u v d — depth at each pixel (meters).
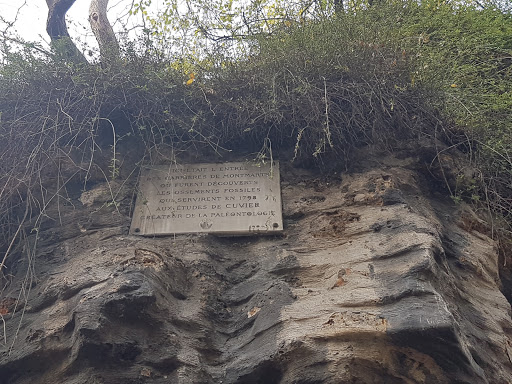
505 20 3.51
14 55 2.68
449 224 2.26
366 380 1.63
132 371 1.67
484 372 1.72
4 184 2.37
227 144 2.59
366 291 1.81
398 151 2.48
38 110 2.54
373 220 2.13
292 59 2.59
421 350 1.63
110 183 2.42
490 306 2.02
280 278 2.00
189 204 2.32
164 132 2.56
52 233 2.24
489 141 2.54
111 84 2.58
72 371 1.69
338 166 2.46
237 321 1.91
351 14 2.89
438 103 2.57
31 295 1.98
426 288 1.74
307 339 1.69
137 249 2.02
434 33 3.12
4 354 1.77
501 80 2.96
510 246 2.44
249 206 2.31
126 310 1.74
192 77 2.63
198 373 1.71
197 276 2.03
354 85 2.51
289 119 2.53
